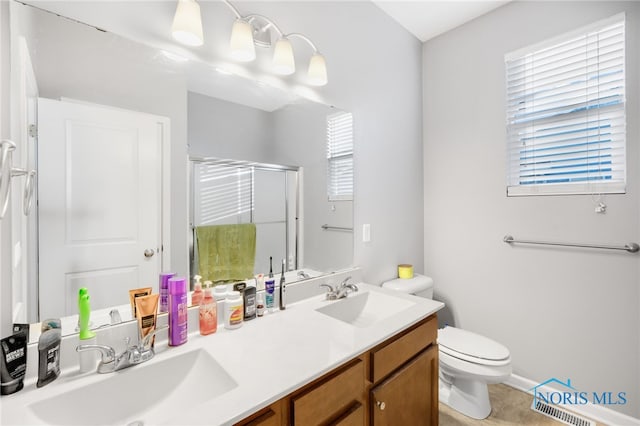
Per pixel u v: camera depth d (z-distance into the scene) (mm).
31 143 842
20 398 716
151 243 1073
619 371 1569
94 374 824
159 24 1079
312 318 1233
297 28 1490
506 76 1930
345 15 1725
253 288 1226
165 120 1104
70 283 905
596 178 1625
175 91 1128
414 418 1242
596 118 1627
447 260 2234
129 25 1018
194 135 1185
